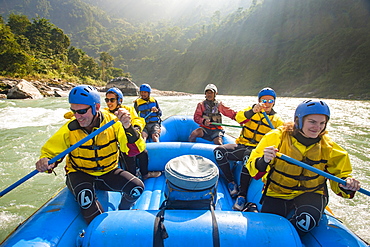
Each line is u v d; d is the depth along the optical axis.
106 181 1.92
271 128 2.48
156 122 4.10
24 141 5.82
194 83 93.75
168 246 1.35
